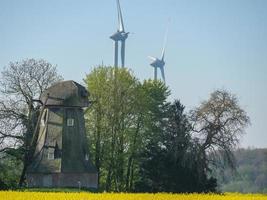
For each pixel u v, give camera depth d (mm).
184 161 154875
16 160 162375
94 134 178375
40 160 164000
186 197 104688
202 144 155625
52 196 102188
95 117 178250
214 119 156000
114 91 177875
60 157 165375
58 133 167875
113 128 175875
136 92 180125
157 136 167875
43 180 162750
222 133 153875
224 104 155875
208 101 157375
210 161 157000
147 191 158750
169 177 156750
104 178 183000
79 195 105500
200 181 154875
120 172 174875
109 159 175125
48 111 169875
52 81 172875
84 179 166000
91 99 179375
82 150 168500
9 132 161375
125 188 174750
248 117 155375
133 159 179625
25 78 168500
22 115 164125
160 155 159375
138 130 179500
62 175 163750
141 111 178750
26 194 106188
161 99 185125
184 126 159875
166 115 179750
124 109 176875
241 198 105438
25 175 162250
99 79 180875
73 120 170250
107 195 106188
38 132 167125
